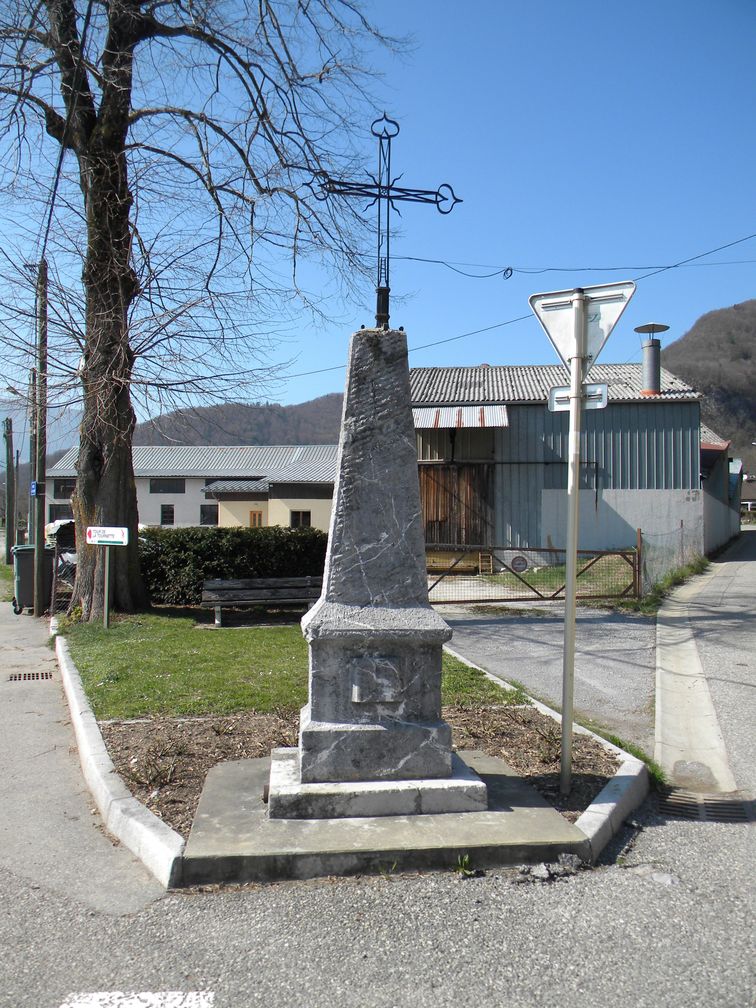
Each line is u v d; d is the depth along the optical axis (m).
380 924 3.52
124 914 3.64
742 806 5.02
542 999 3.01
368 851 3.93
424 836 4.10
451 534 23.56
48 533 18.44
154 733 5.98
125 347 11.42
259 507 44.75
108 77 11.31
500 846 4.03
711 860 4.21
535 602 14.34
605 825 4.37
